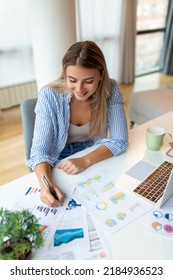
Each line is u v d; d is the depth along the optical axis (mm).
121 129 1162
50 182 870
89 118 1201
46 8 1900
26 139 1232
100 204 796
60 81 1162
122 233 697
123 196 831
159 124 1322
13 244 592
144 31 4367
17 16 2807
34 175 931
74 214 758
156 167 983
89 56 927
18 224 586
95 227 715
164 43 4656
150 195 835
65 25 2012
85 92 1020
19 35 2922
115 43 3887
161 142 1088
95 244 667
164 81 4480
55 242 670
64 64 969
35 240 621
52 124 1110
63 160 1023
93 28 3531
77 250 651
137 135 1216
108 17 3646
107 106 1188
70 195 832
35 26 2012
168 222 736
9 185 874
